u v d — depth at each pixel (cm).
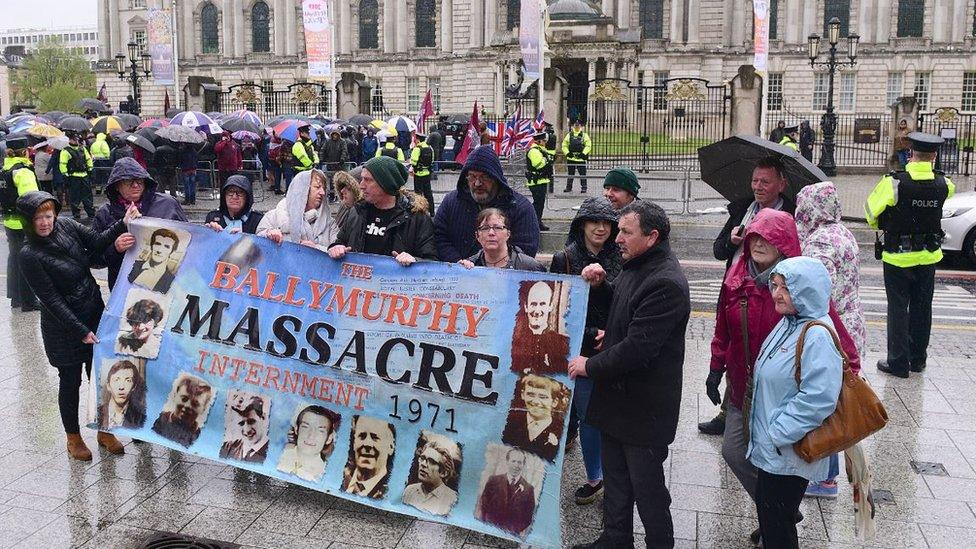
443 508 630
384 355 660
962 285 1570
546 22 3828
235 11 8619
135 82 5006
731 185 816
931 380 980
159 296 741
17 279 1312
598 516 663
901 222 970
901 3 7444
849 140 6022
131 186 773
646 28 7775
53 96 11406
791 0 7531
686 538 628
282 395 693
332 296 684
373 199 733
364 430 663
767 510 527
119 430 739
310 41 3694
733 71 7688
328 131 3491
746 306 562
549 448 605
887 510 668
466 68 7962
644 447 559
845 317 698
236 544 611
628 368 543
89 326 764
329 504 673
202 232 739
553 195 2861
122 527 636
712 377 625
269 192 3159
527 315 620
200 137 2723
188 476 721
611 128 4775
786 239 556
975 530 638
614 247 673
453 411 635
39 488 699
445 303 644
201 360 723
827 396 486
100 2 9362
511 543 617
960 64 7319
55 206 726
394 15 8231
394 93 8281
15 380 970
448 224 753
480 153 711
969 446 790
